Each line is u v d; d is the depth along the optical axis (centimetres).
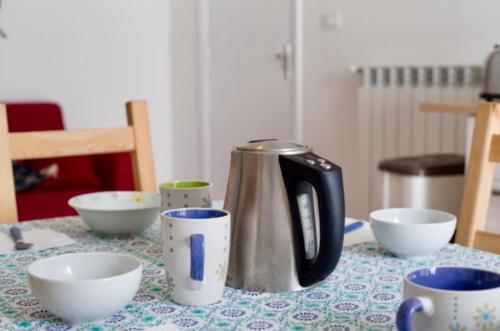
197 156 414
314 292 79
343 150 359
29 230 113
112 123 378
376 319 70
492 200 228
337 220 74
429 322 59
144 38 387
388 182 280
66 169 300
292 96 373
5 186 126
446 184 269
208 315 72
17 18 337
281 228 79
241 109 397
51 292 66
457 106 248
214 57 404
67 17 355
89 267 75
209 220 74
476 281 64
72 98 361
